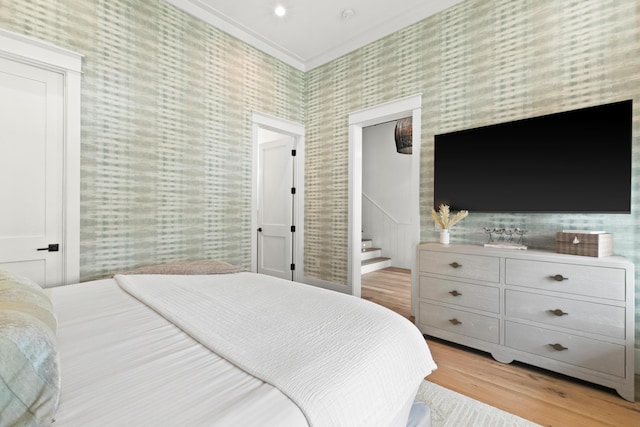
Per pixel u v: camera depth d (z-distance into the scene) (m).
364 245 5.41
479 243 2.45
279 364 0.76
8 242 1.83
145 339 0.94
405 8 2.74
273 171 4.07
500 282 2.02
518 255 1.94
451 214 2.55
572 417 1.48
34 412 0.53
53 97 1.97
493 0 2.37
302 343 0.89
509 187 2.23
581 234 1.81
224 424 0.54
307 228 3.80
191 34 2.68
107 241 2.18
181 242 2.61
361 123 3.29
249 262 3.15
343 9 2.75
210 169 2.82
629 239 1.85
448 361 2.04
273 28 3.03
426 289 2.39
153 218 2.43
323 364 0.77
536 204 2.12
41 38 1.90
